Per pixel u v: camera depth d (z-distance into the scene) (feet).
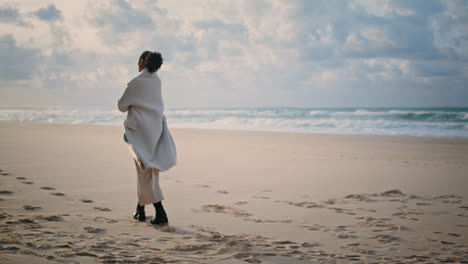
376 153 34.24
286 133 60.70
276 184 19.13
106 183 17.44
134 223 11.23
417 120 82.33
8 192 14.60
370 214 13.32
